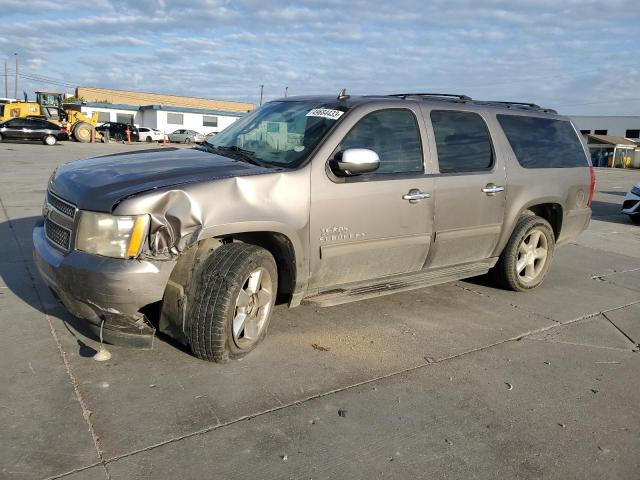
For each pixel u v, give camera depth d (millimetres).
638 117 68125
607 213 13703
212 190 3447
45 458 2658
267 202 3674
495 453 2988
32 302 4594
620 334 4871
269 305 3900
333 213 4031
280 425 3072
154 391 3307
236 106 78625
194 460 2723
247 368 3682
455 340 4465
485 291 5875
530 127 5785
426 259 4832
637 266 7621
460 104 5207
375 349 4156
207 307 3479
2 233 7121
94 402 3148
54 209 3678
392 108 4543
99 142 40125
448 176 4793
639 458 3035
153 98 73375
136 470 2619
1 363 3523
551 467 2906
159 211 3271
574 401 3611
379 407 3348
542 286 6254
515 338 4609
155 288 3268
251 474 2660
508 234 5520
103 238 3248
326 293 4344
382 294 4695
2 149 25625
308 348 4070
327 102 4531
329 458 2828
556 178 5855
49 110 43562
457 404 3459
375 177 4305
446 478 2752
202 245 3619
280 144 4262
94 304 3279
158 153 4332
